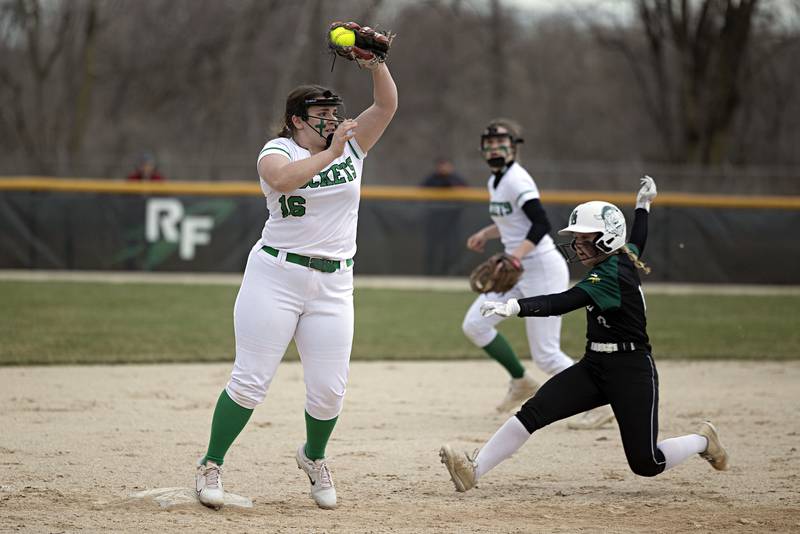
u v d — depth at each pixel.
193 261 69.31
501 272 27.22
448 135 146.12
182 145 130.50
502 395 32.78
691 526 17.75
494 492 20.47
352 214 18.34
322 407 18.66
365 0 128.88
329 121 18.06
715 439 20.62
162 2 129.12
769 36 113.88
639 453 19.47
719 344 44.38
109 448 23.95
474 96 149.50
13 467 21.83
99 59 129.75
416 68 147.75
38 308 51.75
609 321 19.64
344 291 18.45
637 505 19.38
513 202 28.70
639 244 21.45
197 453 23.56
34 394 31.16
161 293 58.94
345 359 18.56
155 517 17.73
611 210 19.50
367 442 25.34
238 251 69.44
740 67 108.56
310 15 123.56
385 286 65.69
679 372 37.34
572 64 151.62
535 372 37.12
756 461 23.39
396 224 69.88
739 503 19.58
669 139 114.81
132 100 132.88
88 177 80.44
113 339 42.94
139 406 29.61
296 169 16.95
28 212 69.06
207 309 52.91
